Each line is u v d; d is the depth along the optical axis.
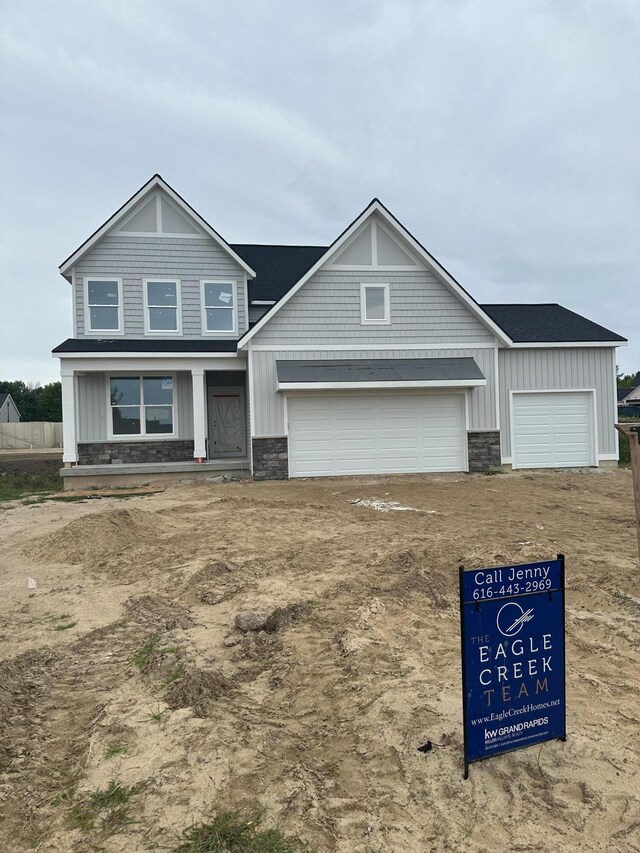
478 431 16.47
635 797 2.84
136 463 17.55
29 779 3.09
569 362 17.08
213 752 3.25
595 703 3.70
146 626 5.16
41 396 62.78
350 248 16.28
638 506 3.89
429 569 6.42
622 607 5.36
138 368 16.59
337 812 2.80
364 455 16.17
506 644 3.03
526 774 3.01
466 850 2.55
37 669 4.38
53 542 8.09
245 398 19.27
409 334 16.47
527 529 8.62
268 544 7.77
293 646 4.65
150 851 2.55
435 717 3.49
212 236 18.16
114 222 17.59
